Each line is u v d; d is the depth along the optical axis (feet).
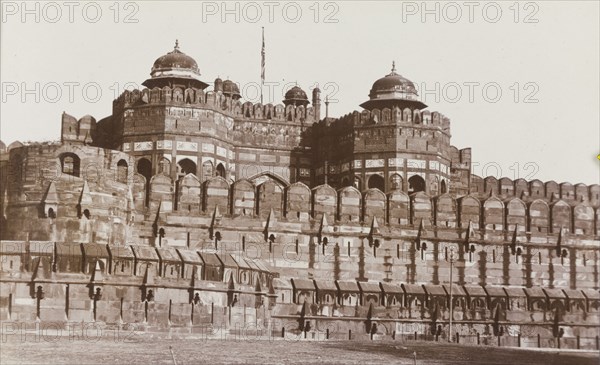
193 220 167.84
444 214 180.34
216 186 170.40
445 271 178.19
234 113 202.28
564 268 184.03
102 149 154.71
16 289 134.41
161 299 141.38
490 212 182.50
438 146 195.72
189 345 125.29
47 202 148.56
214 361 103.04
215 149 192.03
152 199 166.91
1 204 152.35
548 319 177.78
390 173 193.06
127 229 160.15
